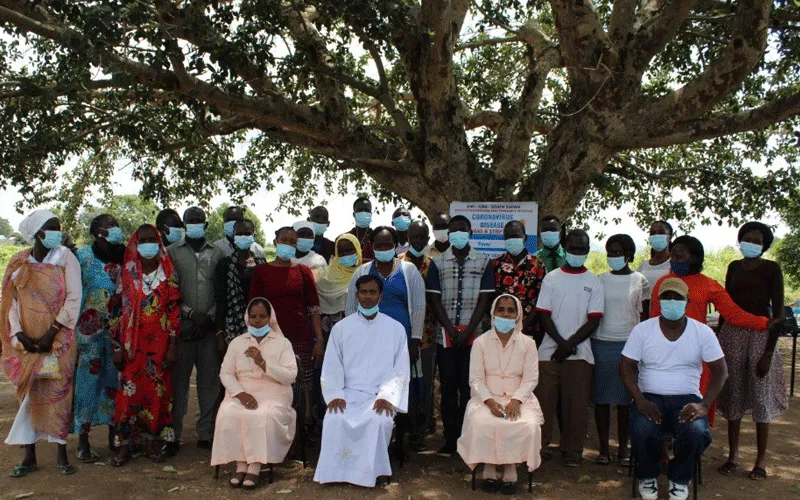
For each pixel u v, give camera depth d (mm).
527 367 5043
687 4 7379
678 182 11445
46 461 5332
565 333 5371
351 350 5176
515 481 4715
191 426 6602
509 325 4992
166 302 5316
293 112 8125
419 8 8508
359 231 7000
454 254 5668
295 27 8320
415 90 8453
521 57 12164
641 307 5488
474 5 9992
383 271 5523
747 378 5148
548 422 5449
